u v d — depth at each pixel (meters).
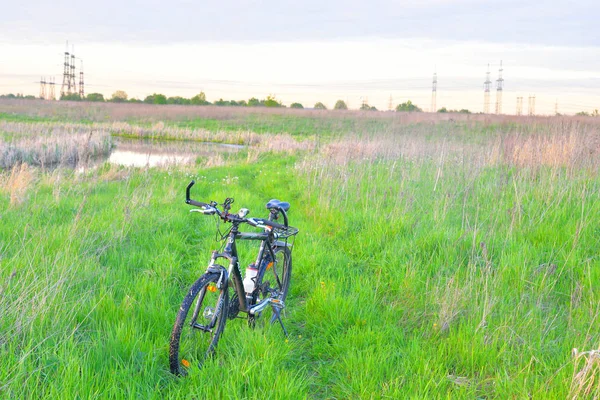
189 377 3.68
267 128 45.19
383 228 7.86
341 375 3.94
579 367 3.81
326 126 45.44
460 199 9.34
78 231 7.12
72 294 5.02
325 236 8.17
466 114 51.94
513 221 7.13
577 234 6.73
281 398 3.41
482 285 5.46
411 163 14.62
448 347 4.27
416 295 5.51
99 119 49.78
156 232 8.03
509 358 4.05
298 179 13.80
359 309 5.05
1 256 5.70
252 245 7.52
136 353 3.88
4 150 18.59
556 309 5.14
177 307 5.14
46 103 63.72
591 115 32.56
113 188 12.30
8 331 3.87
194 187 12.95
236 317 4.47
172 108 63.28
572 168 10.51
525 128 26.06
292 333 4.82
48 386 3.40
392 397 3.52
